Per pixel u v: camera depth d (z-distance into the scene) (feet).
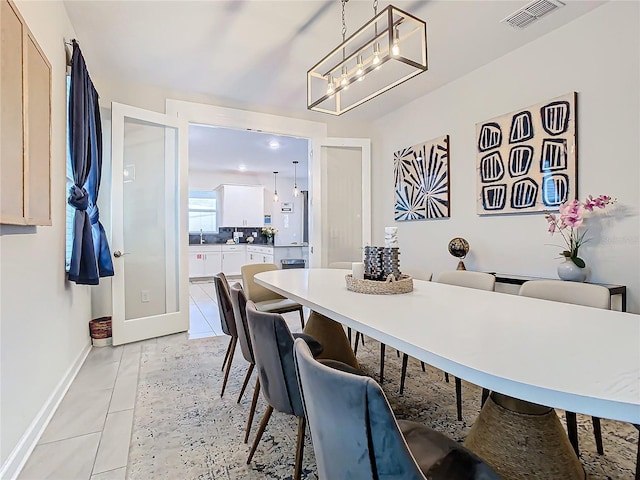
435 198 12.32
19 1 5.32
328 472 2.72
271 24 8.36
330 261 15.08
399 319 4.26
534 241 9.25
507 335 3.56
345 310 4.79
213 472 5.00
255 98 13.00
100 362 9.29
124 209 11.27
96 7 7.78
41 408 6.09
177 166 12.16
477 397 7.33
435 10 7.86
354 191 15.52
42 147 6.01
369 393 2.28
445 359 2.92
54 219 7.08
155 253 11.86
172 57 9.96
